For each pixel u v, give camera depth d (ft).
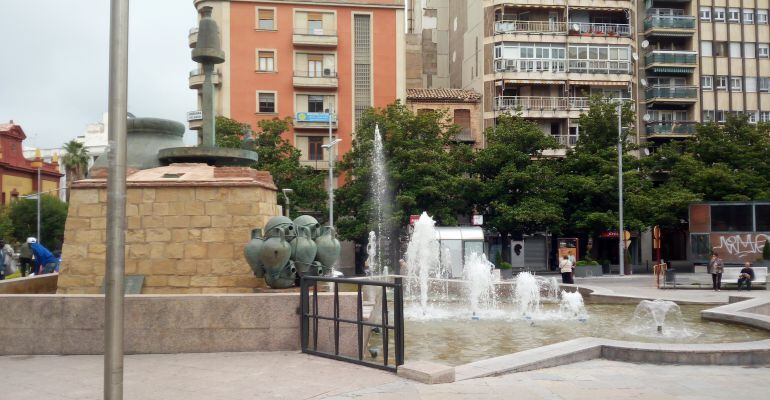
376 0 153.79
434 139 123.75
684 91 159.12
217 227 33.14
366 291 50.16
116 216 16.60
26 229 167.84
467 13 170.60
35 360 25.98
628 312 51.55
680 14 164.55
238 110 147.74
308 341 27.27
